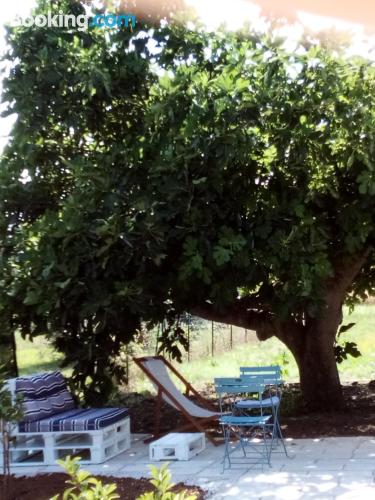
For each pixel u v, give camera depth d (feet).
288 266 25.66
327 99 23.61
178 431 25.62
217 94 23.62
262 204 25.94
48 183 30.01
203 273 24.89
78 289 24.97
